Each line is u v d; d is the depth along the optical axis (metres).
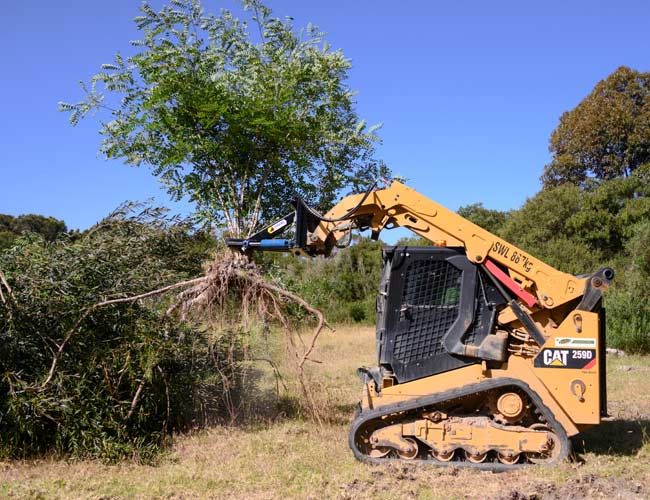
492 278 6.50
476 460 6.29
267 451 6.74
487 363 6.38
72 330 6.83
